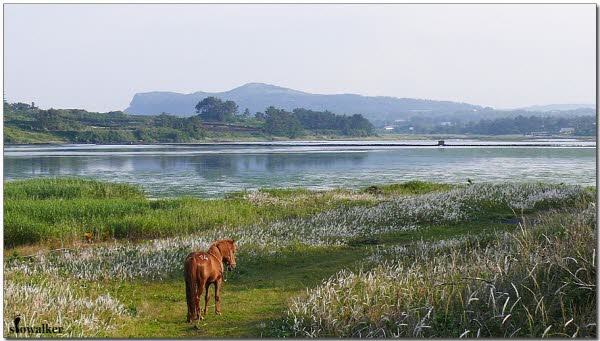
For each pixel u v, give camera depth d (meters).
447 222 27.17
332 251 22.27
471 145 165.88
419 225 26.95
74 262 19.62
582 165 80.25
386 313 11.46
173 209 30.58
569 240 13.16
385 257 20.30
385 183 56.94
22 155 107.25
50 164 83.38
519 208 28.89
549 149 133.75
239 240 22.98
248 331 12.40
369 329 11.17
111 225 26.34
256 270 19.66
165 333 12.45
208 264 13.49
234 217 29.64
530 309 10.48
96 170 73.19
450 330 10.52
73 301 13.52
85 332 11.77
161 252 20.75
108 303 14.01
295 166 81.31
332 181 59.25
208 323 13.25
